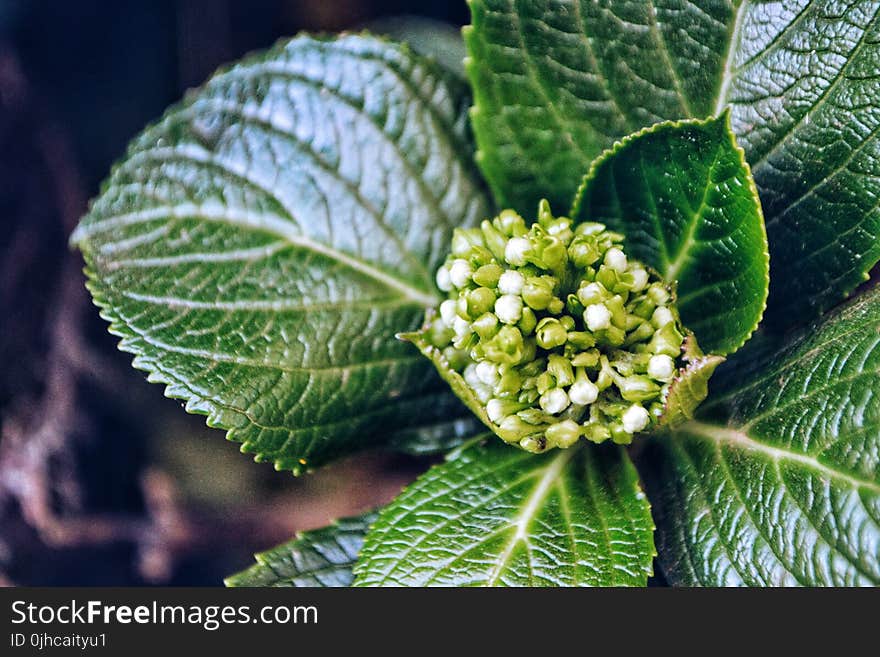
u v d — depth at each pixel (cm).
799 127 20
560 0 20
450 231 23
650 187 20
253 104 23
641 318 20
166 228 22
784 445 19
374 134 23
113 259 22
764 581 19
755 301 20
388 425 22
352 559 22
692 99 21
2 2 29
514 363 19
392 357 22
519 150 21
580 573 19
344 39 22
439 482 21
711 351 21
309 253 22
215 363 21
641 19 20
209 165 22
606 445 21
